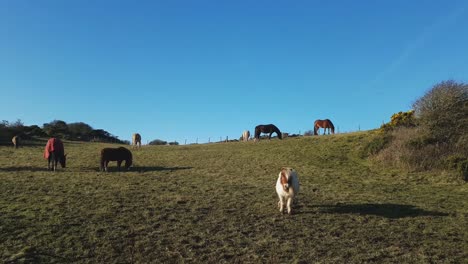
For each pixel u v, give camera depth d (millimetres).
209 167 30078
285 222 15836
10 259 11594
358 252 12867
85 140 64688
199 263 11891
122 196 19375
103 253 12367
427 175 26562
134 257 12188
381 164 29953
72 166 29484
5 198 18375
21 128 56906
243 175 26719
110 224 14906
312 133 63719
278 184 16875
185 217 16156
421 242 13906
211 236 14047
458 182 24734
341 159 32812
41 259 11789
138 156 36375
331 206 18578
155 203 18234
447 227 15648
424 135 30938
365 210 18000
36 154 36219
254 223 15633
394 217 16953
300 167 29969
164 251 12664
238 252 12664
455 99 33031
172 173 27078
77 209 16766
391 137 33438
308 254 12617
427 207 18719
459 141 29281
